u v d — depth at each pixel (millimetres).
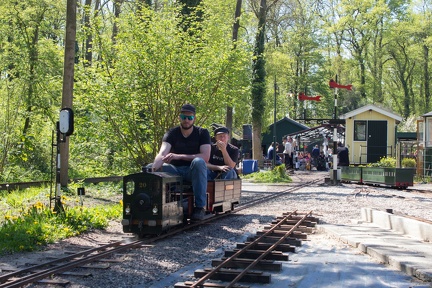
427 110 68062
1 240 10289
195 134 12430
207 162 12766
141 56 20750
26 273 8133
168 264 8883
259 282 7641
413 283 7582
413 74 70000
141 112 21359
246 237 11672
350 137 48000
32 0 28656
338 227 12734
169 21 21312
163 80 20578
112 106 20625
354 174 31719
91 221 12648
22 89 28234
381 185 29578
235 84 22078
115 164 22969
